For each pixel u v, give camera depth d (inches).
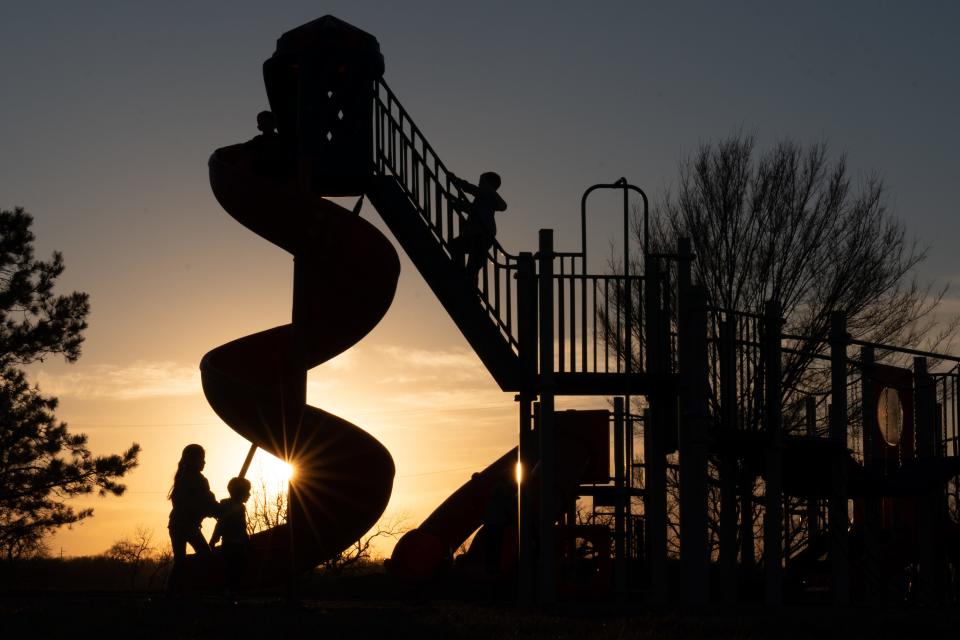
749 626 390.9
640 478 1039.0
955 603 649.6
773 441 571.5
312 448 636.7
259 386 663.8
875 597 644.1
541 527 564.1
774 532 565.9
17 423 1063.0
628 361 578.2
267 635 341.7
